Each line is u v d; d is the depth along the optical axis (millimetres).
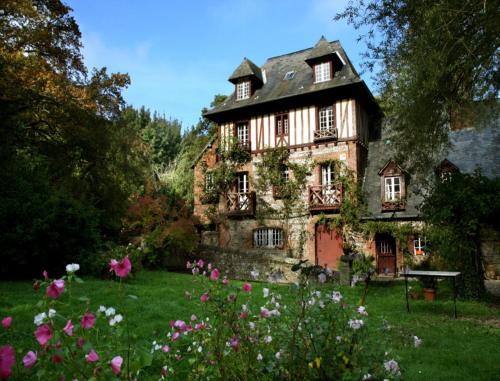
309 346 2406
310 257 18125
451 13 7840
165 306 7164
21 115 14906
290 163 19172
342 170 17922
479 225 10211
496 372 4453
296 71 21188
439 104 10398
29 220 10328
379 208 17078
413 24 9000
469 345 5656
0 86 13125
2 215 10039
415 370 4430
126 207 17641
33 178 12117
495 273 15016
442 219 10383
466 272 10133
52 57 15797
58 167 15820
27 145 15672
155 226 17000
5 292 7766
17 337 4629
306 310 2598
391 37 9781
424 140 11000
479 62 8719
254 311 3639
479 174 10305
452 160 16859
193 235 17094
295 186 18859
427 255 15641
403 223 16234
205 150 21891
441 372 4398
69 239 10789
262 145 20125
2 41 13734
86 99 15281
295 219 18766
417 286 10797
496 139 16875
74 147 16375
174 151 50188
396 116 11656
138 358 2035
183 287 10234
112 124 16828
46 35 14773
